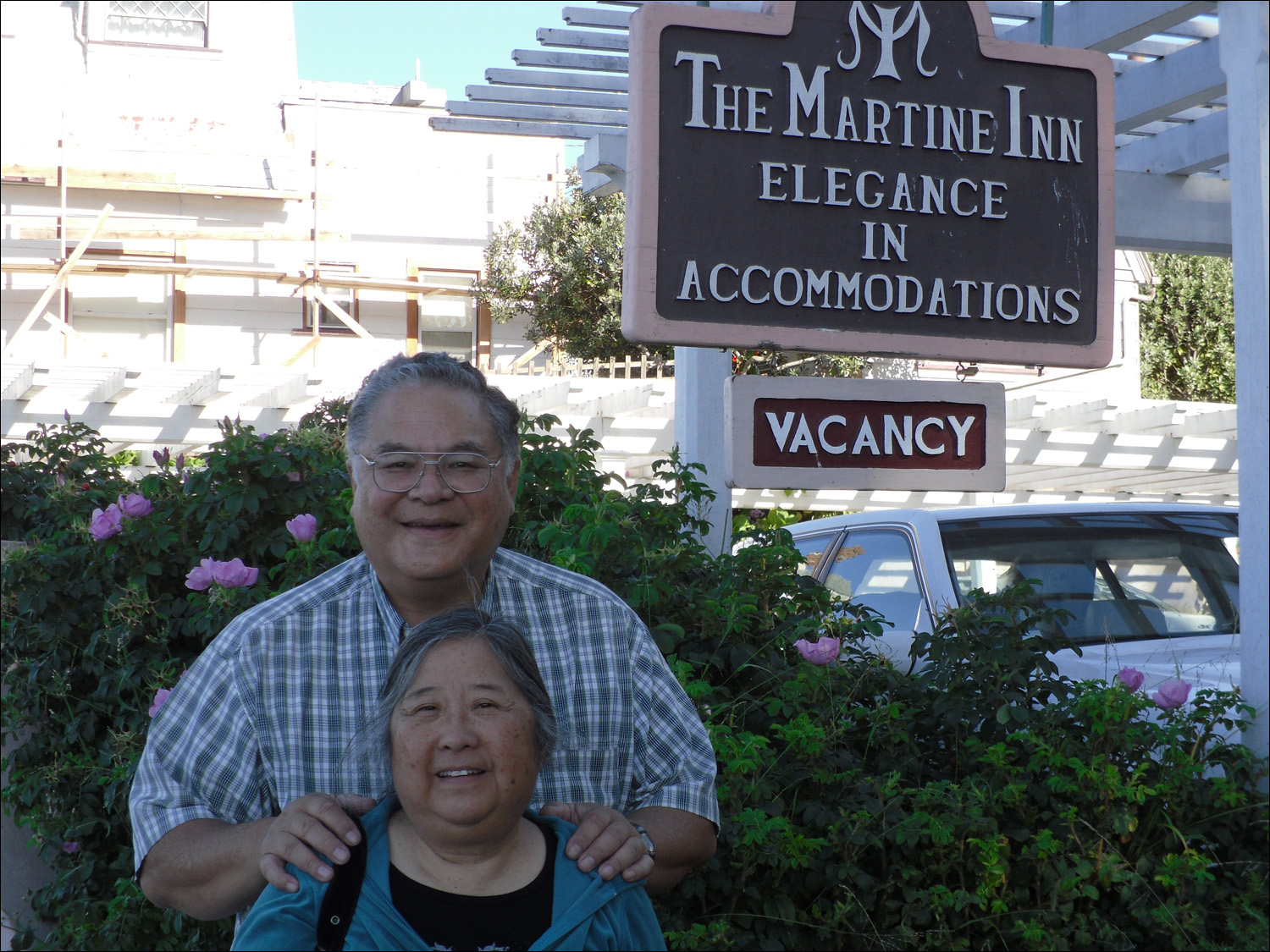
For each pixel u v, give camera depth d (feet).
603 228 55.36
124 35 56.44
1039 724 11.75
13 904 16.61
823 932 10.96
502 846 6.20
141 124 55.88
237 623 7.22
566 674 7.39
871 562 17.66
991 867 10.77
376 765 6.55
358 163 58.29
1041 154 14.52
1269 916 11.27
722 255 13.52
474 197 59.52
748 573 13.55
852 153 13.96
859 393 14.74
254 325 55.93
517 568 7.65
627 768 7.49
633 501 14.07
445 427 7.00
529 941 6.05
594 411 34.09
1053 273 14.53
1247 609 12.41
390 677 6.25
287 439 15.72
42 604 14.80
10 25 54.95
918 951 10.89
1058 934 10.90
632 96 13.42
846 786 11.50
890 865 11.47
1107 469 41.06
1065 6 16.71
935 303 14.16
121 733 14.33
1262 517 12.29
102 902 14.32
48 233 53.31
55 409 32.81
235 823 6.94
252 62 57.82
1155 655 14.83
